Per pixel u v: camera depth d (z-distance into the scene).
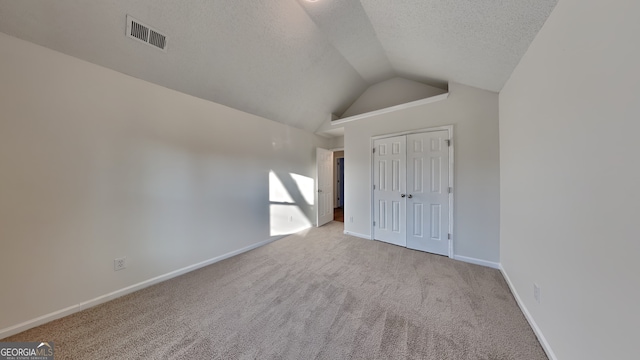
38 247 1.62
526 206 1.72
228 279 2.35
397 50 2.71
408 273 2.47
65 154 1.73
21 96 1.55
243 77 2.75
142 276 2.17
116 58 1.92
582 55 1.04
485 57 2.01
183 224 2.52
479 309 1.80
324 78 3.43
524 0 1.28
